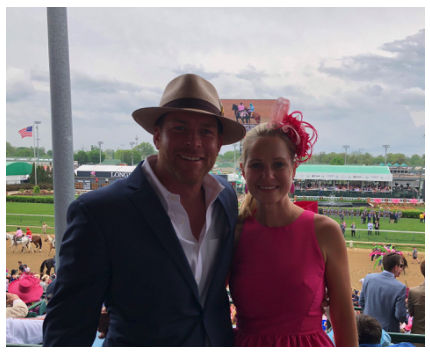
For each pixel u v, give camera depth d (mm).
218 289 1698
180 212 1659
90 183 35281
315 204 2064
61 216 3955
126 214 1521
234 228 1846
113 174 35188
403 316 4266
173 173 1621
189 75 1645
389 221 33031
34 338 3131
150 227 1530
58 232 3982
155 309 1515
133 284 1507
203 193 1811
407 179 40750
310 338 1716
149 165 1706
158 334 1525
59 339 1458
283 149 1703
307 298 1698
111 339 1599
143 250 1508
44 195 42469
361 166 41625
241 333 1841
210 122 1634
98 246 1468
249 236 1850
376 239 27875
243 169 1849
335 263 1759
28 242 24391
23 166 43312
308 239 1763
